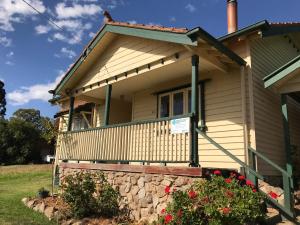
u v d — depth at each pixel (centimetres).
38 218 691
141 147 734
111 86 994
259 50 870
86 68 1072
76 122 1474
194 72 692
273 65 938
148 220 626
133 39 916
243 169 697
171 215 438
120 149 795
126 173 732
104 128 870
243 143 765
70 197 696
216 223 408
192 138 619
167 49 789
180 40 688
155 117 1030
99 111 1315
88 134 931
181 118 648
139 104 1102
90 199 707
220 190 461
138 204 675
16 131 3488
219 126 832
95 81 1033
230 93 827
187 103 942
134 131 767
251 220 445
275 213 575
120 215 688
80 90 1102
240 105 799
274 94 888
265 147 789
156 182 644
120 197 728
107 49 1013
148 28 785
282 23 908
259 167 744
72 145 993
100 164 821
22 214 723
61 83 1112
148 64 843
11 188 1241
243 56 815
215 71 875
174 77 933
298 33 1070
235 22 1012
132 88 1067
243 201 439
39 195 895
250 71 793
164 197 615
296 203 686
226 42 831
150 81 978
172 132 661
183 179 586
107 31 943
